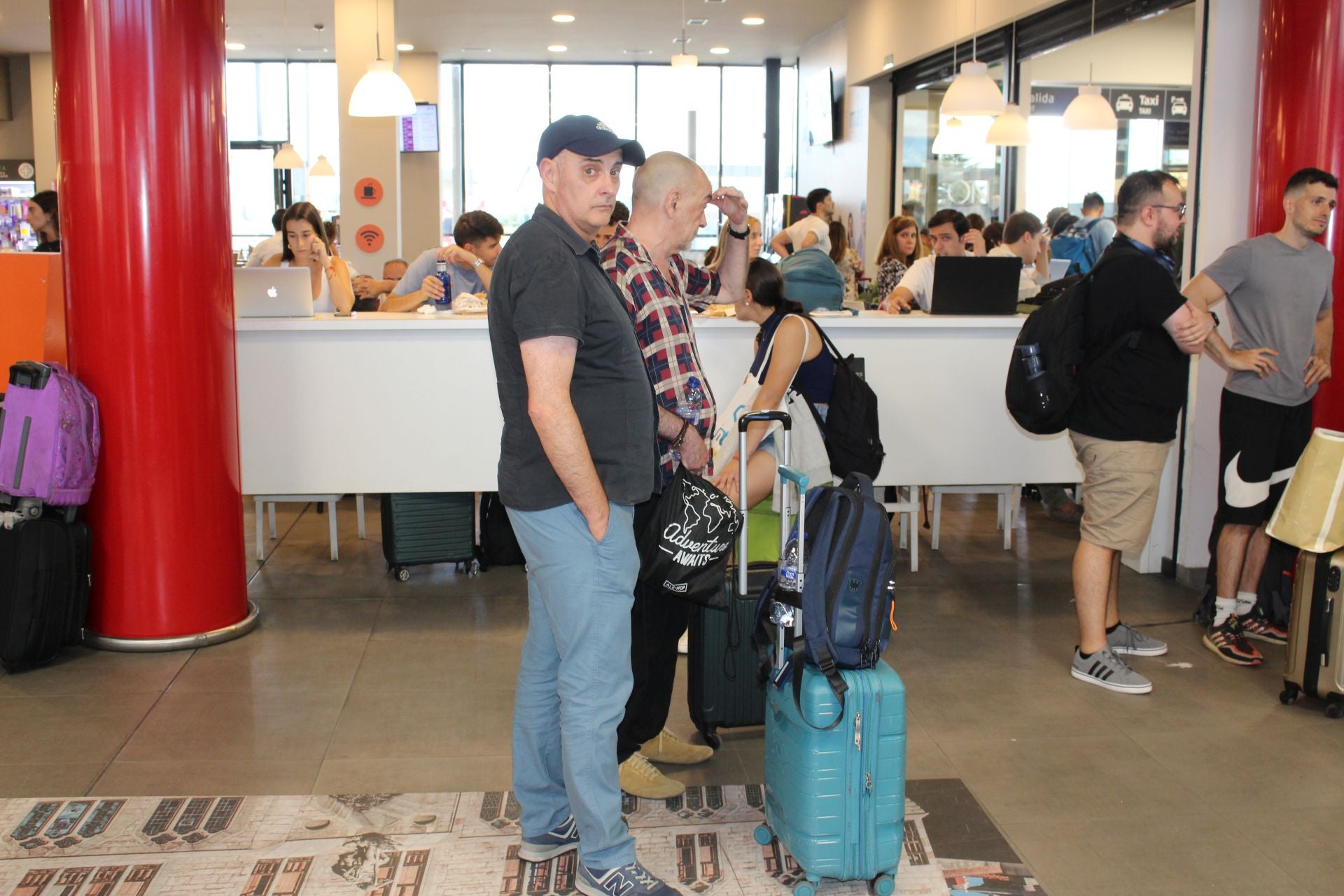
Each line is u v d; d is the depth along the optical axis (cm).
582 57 1376
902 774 233
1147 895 239
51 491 357
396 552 464
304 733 317
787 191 1432
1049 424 357
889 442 460
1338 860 254
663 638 263
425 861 249
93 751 304
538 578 224
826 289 511
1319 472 328
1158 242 344
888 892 236
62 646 376
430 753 305
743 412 344
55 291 414
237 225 1454
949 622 417
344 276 560
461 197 1448
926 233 811
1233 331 386
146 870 243
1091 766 300
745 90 1445
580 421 219
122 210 361
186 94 363
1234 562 383
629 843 233
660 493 242
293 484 443
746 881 244
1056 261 709
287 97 1430
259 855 250
